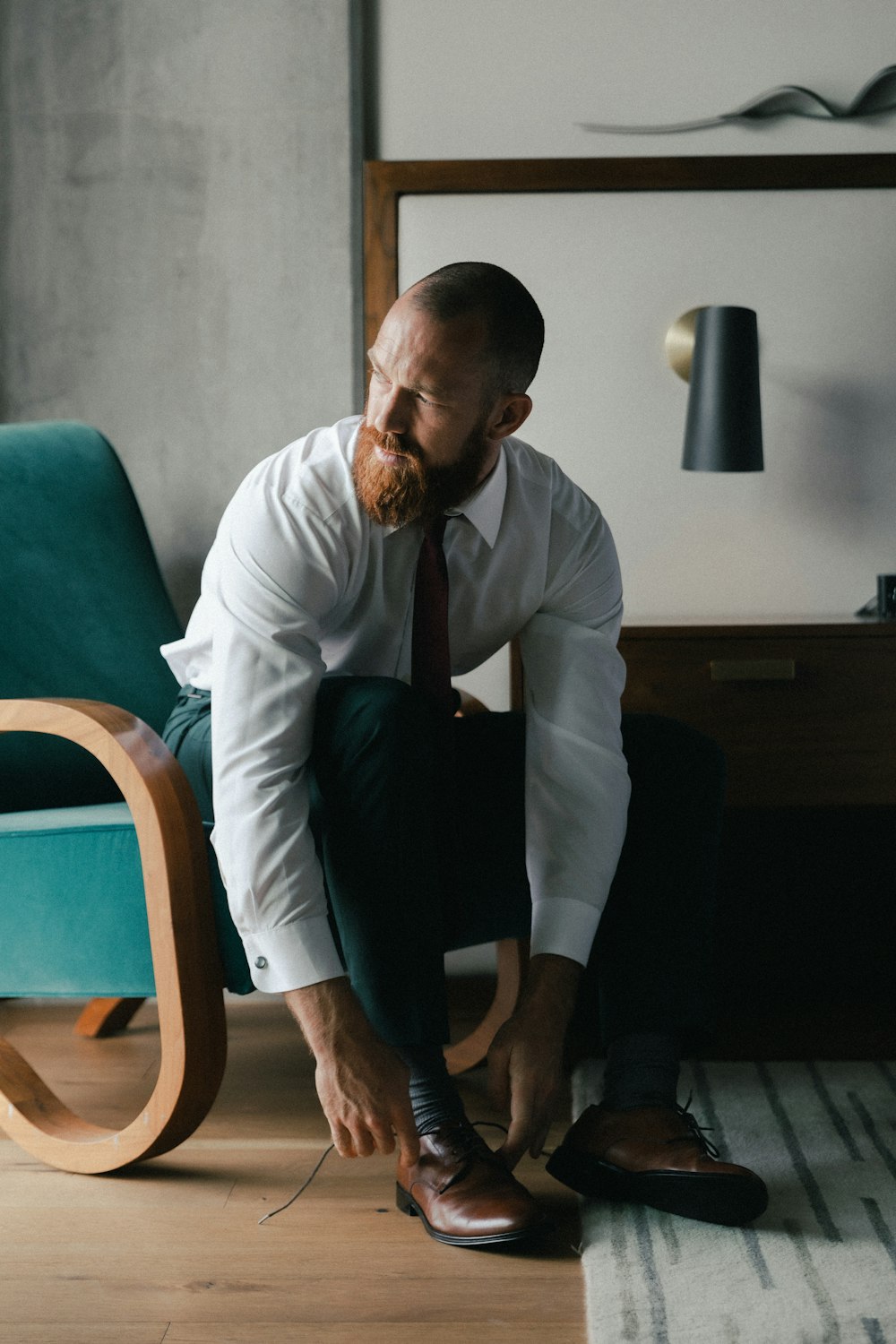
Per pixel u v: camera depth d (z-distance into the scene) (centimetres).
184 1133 140
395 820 121
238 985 139
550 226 217
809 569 220
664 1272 119
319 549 127
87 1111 165
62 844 141
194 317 218
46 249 218
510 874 146
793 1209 132
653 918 135
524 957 178
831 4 215
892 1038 192
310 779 128
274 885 118
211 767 140
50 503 192
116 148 217
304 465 130
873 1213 131
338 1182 143
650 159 215
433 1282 119
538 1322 112
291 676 122
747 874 223
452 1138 127
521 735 147
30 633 182
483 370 121
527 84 217
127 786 135
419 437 123
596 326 218
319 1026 117
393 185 216
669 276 217
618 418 219
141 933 138
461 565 138
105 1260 125
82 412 220
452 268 125
